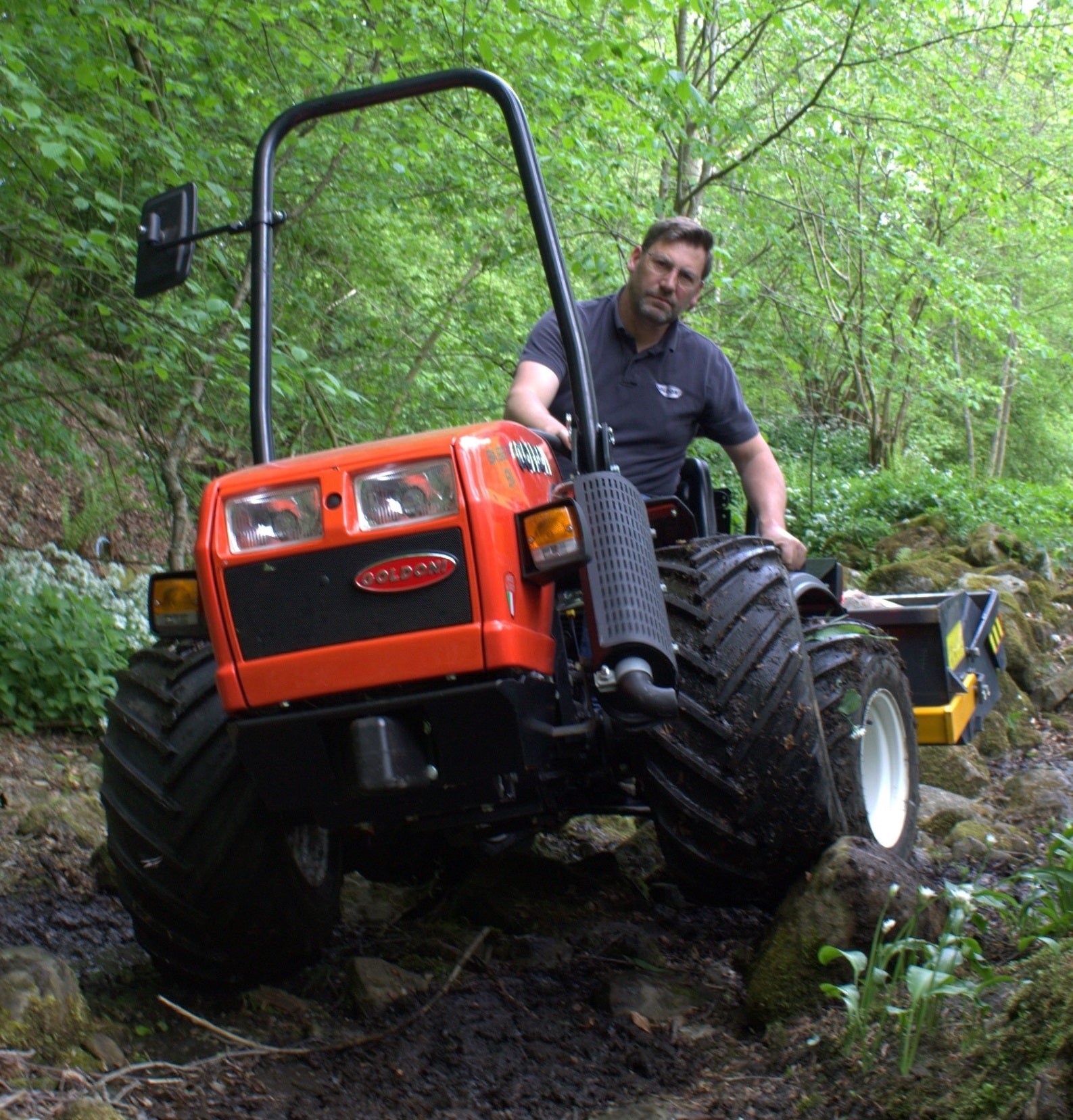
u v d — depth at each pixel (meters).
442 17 6.74
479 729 2.40
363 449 2.51
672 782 2.82
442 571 2.37
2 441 6.62
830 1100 2.20
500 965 3.16
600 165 8.17
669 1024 2.79
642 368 3.59
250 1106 2.33
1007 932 2.88
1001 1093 1.93
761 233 11.24
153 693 2.84
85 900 3.64
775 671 2.85
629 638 2.44
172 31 6.23
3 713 5.40
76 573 7.19
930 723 4.43
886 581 8.67
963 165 11.52
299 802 2.51
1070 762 5.41
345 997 2.94
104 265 5.39
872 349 12.26
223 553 2.45
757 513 3.80
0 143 4.90
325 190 8.01
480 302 9.53
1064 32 11.32
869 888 2.65
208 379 5.84
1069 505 12.54
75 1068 2.36
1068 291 19.11
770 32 10.88
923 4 10.03
